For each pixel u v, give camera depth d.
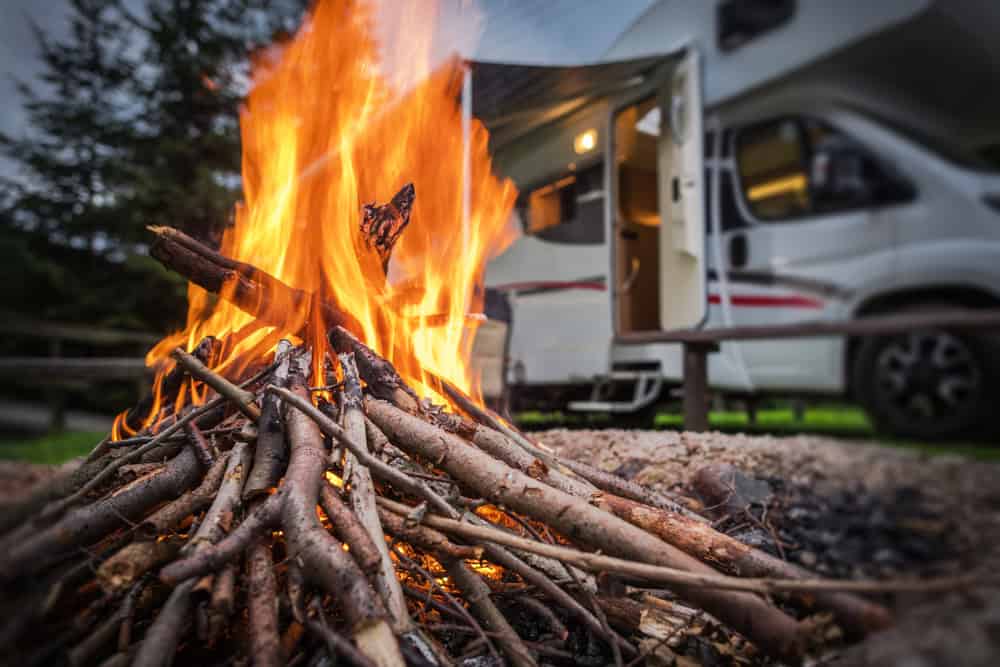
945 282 2.14
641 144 5.73
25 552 1.27
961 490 1.54
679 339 4.09
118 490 1.72
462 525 1.48
